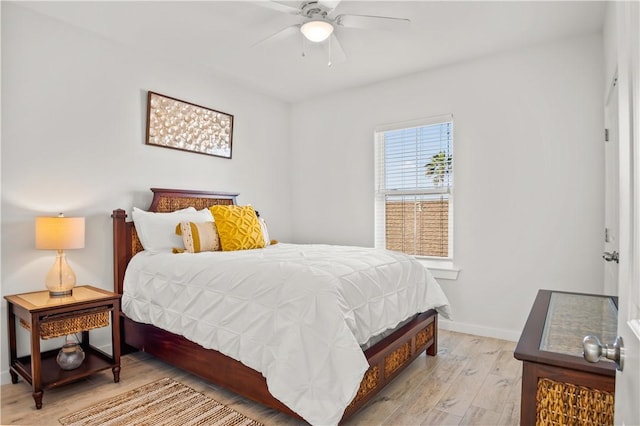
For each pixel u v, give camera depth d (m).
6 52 2.47
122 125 3.10
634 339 0.61
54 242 2.38
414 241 3.85
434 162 3.70
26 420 2.00
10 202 2.50
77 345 2.48
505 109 3.29
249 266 2.27
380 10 2.59
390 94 3.94
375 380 2.09
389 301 2.32
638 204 0.61
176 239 3.06
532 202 3.17
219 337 2.15
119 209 3.02
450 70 3.56
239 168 4.11
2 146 2.46
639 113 0.60
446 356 2.89
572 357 1.00
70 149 2.79
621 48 0.75
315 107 4.54
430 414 2.07
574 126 2.99
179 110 3.50
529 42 3.09
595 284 2.92
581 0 2.46
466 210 3.48
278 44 3.11
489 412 2.09
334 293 1.89
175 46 3.16
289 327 1.87
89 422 1.98
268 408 2.12
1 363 2.43
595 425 0.95
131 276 2.87
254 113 4.29
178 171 3.52
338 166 4.35
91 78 2.91
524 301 3.21
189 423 1.96
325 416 1.67
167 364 2.76
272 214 4.52
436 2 2.49
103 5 2.54
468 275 3.47
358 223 4.20
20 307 2.27
